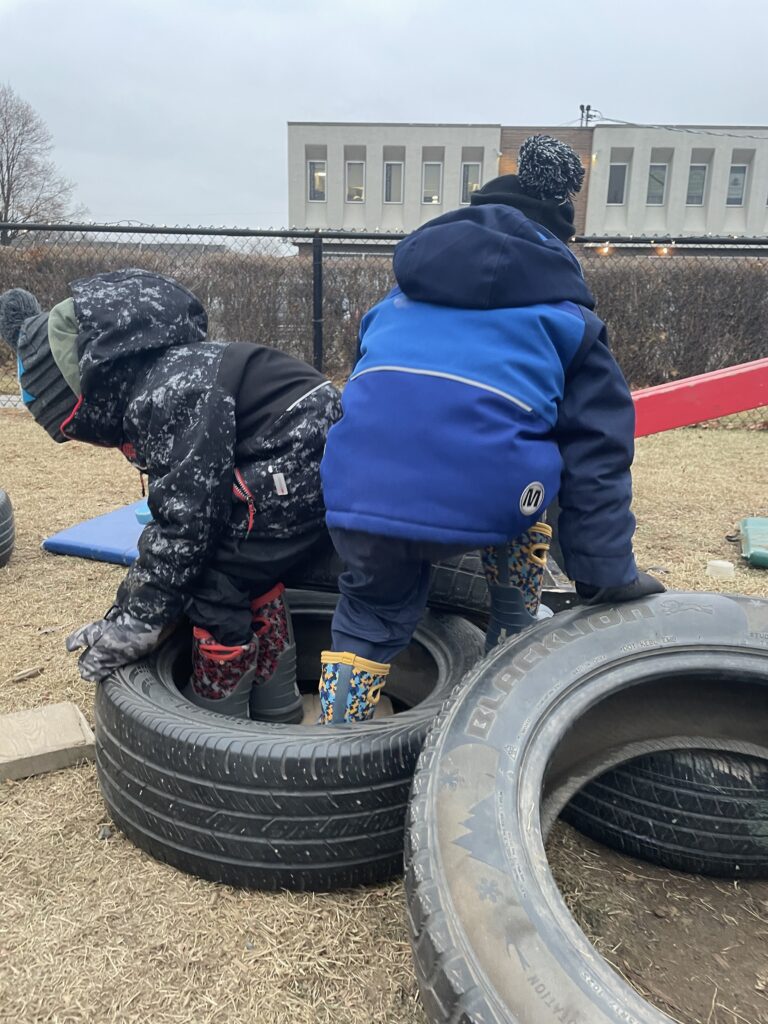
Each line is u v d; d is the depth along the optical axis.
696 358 10.65
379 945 1.62
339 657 1.90
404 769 1.71
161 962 1.57
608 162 37.91
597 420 1.76
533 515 1.72
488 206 1.84
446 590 2.41
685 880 1.88
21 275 10.39
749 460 7.10
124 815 1.87
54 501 5.26
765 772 1.83
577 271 1.85
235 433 2.06
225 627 2.10
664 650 1.75
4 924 1.66
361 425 1.75
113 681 1.98
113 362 2.10
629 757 1.80
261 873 1.73
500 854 1.33
